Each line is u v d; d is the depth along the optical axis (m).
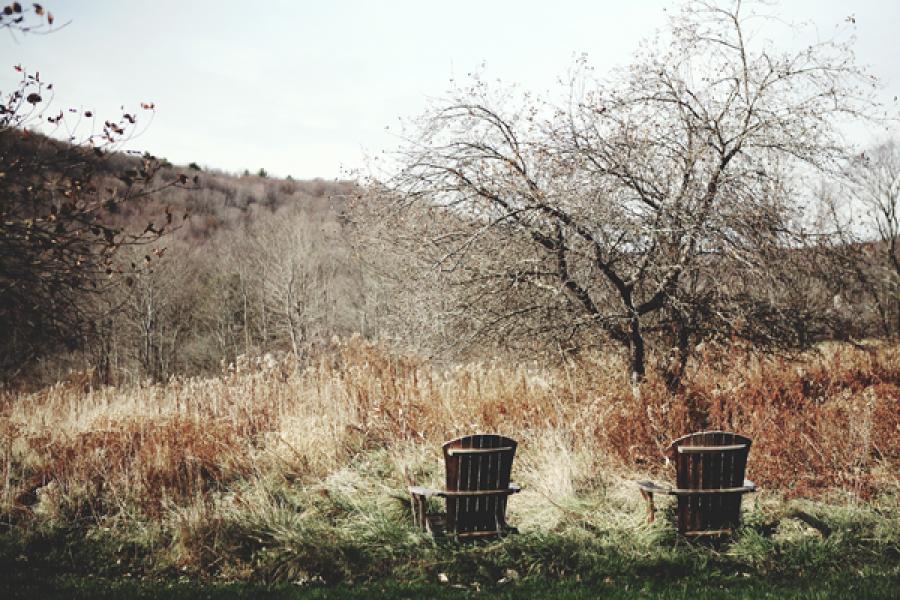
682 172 8.20
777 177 8.05
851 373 10.63
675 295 8.30
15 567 5.78
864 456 6.93
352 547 5.67
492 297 8.62
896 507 6.07
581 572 5.26
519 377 9.51
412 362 10.35
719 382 9.21
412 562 5.48
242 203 65.62
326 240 40.44
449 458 5.61
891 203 23.52
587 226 8.02
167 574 5.64
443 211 8.83
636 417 7.55
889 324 17.59
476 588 5.07
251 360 11.02
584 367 8.98
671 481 6.77
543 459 7.25
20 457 8.47
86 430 9.04
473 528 5.73
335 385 9.88
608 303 8.84
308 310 37.12
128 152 5.20
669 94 8.38
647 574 5.18
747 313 8.30
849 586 4.58
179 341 40.66
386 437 8.23
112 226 5.35
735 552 5.44
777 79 8.11
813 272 8.45
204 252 48.25
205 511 6.18
